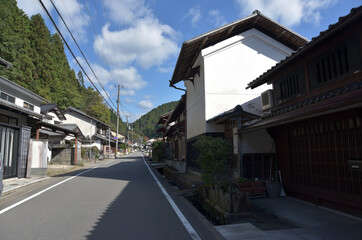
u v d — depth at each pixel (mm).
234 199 5621
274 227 4828
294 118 5121
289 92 8305
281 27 11719
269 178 8680
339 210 5613
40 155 12742
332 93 5301
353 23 5559
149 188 9617
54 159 22234
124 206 6586
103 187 9688
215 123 11180
